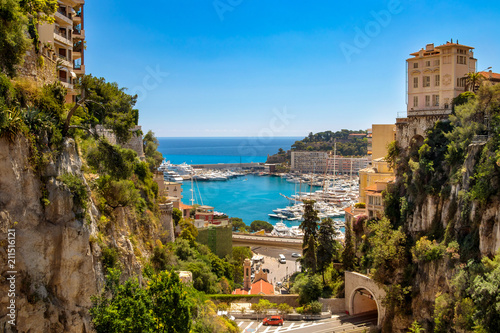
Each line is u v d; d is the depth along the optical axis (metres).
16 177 34.19
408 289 78.81
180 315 41.06
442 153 86.69
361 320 88.06
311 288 96.50
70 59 79.75
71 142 43.00
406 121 102.00
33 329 33.97
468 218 70.19
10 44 38.34
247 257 153.00
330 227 104.69
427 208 83.06
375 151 124.00
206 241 135.38
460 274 64.25
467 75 96.50
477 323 57.09
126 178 51.47
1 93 35.56
